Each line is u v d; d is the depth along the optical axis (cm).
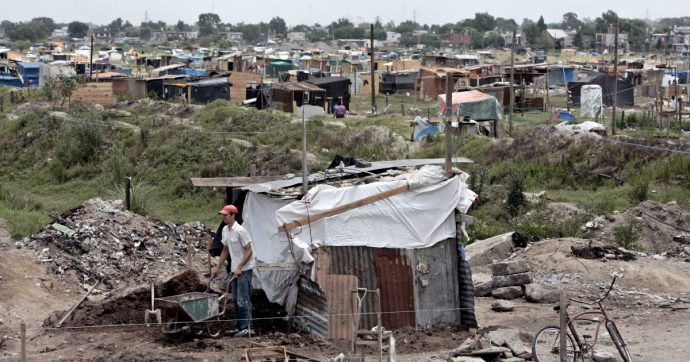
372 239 1284
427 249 1313
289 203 1308
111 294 1477
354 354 1095
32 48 15650
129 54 13762
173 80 6669
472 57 11494
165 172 4109
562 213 2741
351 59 11294
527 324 1405
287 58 10762
